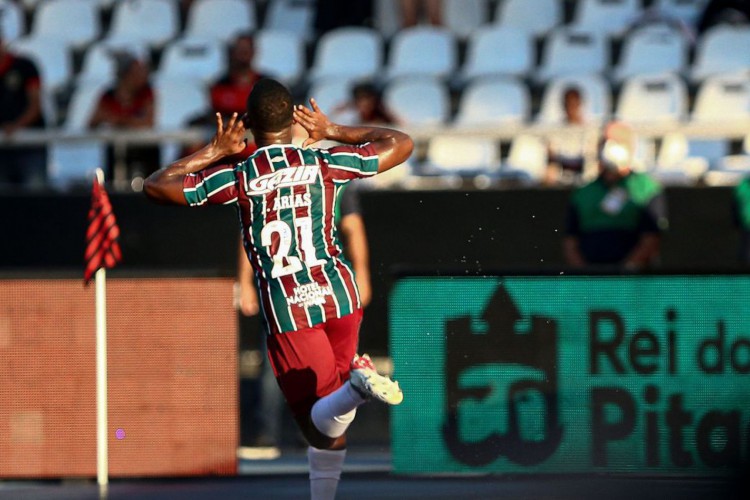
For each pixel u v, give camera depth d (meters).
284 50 51.94
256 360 38.03
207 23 56.19
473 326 25.00
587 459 24.97
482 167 41.97
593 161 38.34
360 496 23.72
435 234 36.84
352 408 19.02
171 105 47.81
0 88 43.03
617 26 54.31
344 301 19.56
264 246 19.38
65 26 56.69
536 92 49.16
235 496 24.19
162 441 25.55
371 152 19.81
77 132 39.69
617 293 24.97
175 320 25.47
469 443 25.03
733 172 39.72
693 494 23.42
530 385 24.98
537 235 36.62
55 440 25.52
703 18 51.62
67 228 38.47
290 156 19.53
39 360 25.47
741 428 24.84
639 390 24.95
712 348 24.92
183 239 37.91
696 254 37.38
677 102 46.22
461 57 53.16
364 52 51.84
